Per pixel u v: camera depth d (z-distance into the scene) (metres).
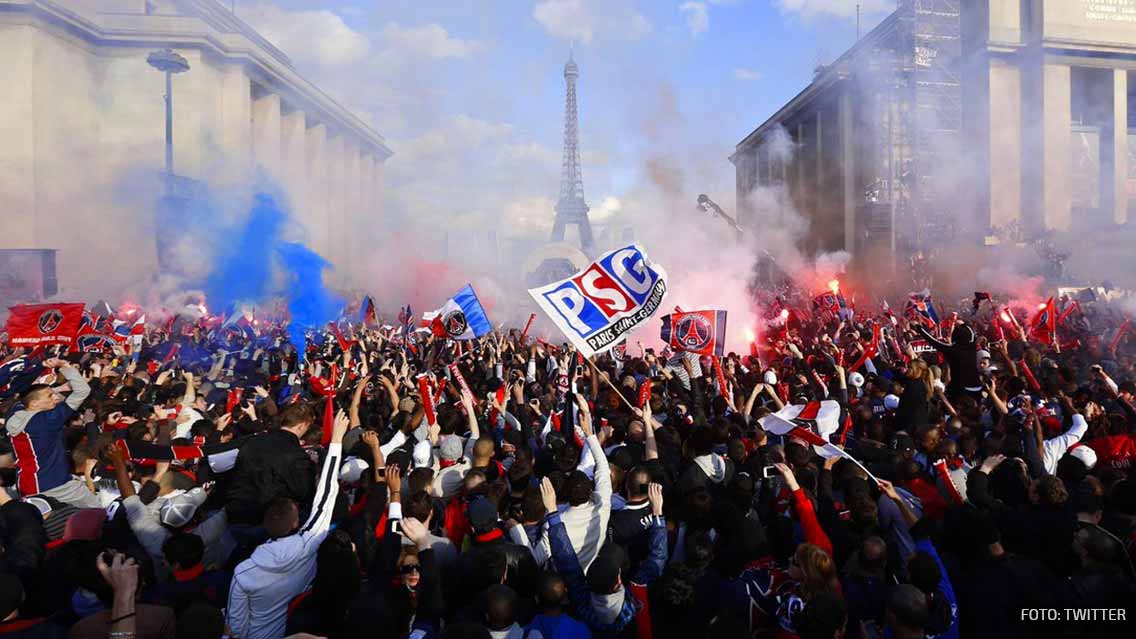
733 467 8.07
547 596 5.08
